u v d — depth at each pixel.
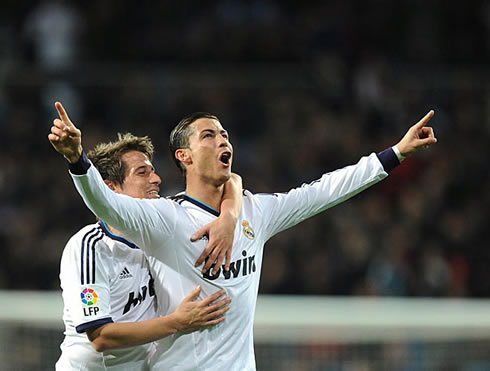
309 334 12.82
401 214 17.42
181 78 18.67
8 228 17.14
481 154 18.56
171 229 6.73
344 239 16.53
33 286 16.69
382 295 15.88
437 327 12.73
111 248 6.91
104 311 6.75
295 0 23.62
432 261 16.47
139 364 7.09
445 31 22.41
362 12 22.66
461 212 17.73
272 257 16.16
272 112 18.59
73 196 17.45
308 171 17.86
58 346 12.75
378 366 12.84
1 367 12.66
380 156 7.75
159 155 17.92
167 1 22.42
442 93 19.11
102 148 7.57
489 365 12.75
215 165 6.96
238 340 6.98
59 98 18.48
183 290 6.81
